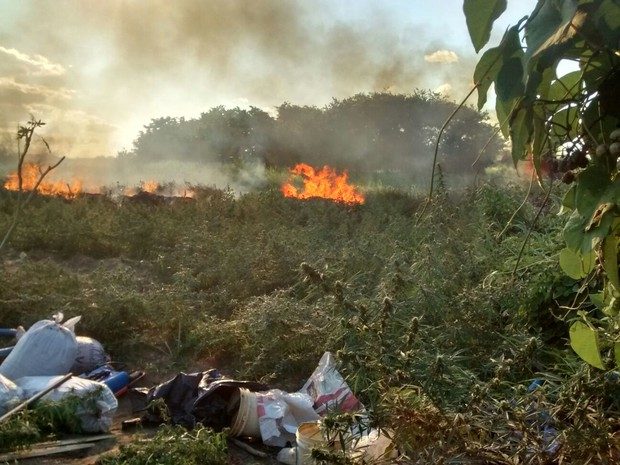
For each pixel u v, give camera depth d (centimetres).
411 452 303
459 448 296
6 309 682
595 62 158
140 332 676
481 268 613
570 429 281
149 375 602
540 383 420
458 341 484
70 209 1252
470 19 152
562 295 504
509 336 476
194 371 607
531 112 158
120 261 996
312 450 307
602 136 163
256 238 953
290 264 788
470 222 764
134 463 401
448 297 561
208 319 684
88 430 469
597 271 201
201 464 412
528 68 143
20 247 1045
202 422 473
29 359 534
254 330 592
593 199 158
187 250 914
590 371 312
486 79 157
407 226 888
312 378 495
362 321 401
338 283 491
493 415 302
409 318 512
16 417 443
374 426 305
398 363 369
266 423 454
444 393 332
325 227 1096
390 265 661
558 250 565
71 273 870
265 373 567
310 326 571
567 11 138
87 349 596
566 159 166
